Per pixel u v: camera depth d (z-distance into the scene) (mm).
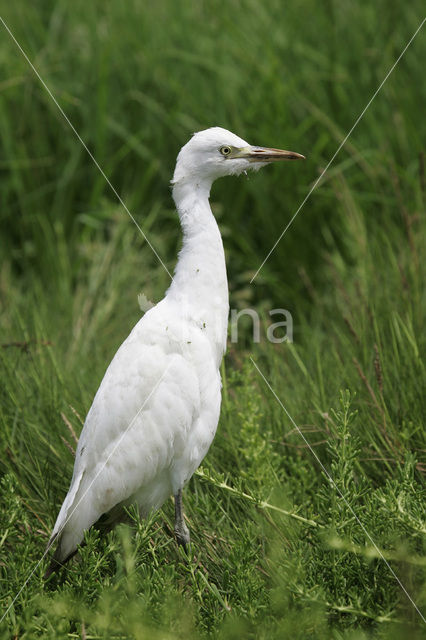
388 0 11102
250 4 11625
